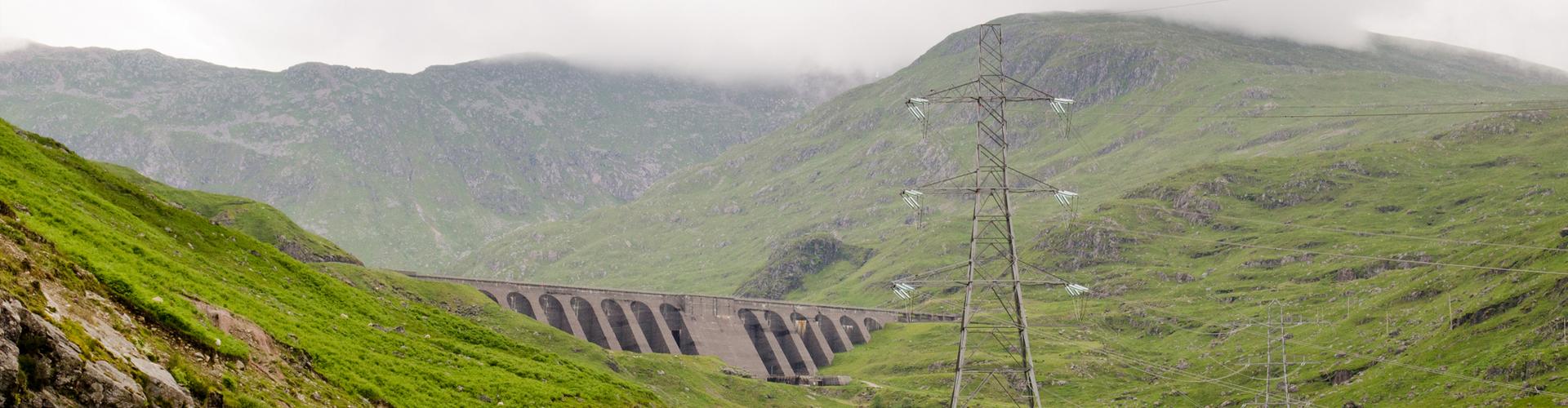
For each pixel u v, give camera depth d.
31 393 52.44
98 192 149.00
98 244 103.12
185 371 72.69
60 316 63.97
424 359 132.88
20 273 68.50
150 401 62.34
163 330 80.81
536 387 137.25
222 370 81.06
